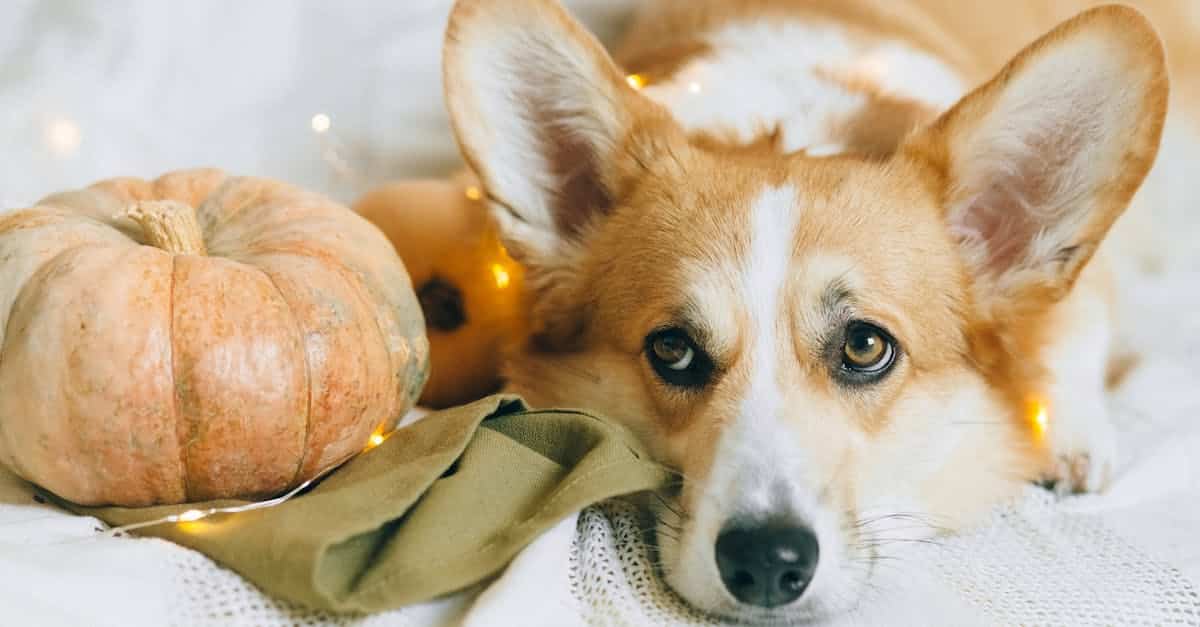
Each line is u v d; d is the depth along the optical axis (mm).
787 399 547
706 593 511
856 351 564
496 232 630
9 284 504
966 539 588
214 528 485
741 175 596
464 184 724
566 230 641
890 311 567
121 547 476
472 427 524
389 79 893
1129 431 686
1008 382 615
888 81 728
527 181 626
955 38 909
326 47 897
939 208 598
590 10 965
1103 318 695
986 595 530
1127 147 577
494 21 591
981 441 607
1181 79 947
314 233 559
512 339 660
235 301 509
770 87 702
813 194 582
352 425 535
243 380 502
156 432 496
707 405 557
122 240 528
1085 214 591
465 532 487
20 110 777
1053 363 652
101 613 453
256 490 525
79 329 490
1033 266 606
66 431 492
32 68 811
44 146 765
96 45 828
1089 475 635
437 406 695
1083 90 574
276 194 580
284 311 518
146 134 819
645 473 519
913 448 578
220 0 871
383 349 547
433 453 520
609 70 608
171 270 509
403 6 908
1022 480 624
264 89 880
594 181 640
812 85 706
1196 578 545
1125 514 605
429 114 891
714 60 740
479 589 491
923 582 542
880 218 580
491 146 611
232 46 872
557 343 637
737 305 561
